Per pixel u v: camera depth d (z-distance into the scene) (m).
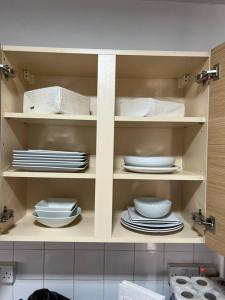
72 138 1.04
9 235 0.80
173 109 0.88
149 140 1.05
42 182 1.03
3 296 1.06
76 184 1.04
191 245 1.09
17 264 1.07
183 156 1.04
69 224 0.91
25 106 0.85
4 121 0.80
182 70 0.95
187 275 1.05
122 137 1.04
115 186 1.04
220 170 0.73
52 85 1.03
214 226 0.75
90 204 1.04
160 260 1.09
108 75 0.79
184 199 1.01
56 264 1.07
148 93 1.04
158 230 0.83
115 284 1.08
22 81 0.96
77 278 1.08
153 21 1.06
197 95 0.89
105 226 0.80
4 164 0.81
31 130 1.03
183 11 1.07
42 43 1.05
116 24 1.06
